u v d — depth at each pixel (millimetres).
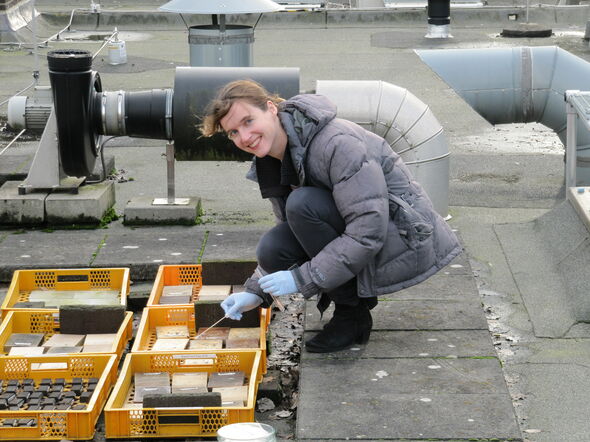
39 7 23844
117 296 5754
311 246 4488
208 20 21344
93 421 4250
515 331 5234
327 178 4383
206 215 7336
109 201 7316
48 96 7133
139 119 6609
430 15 19188
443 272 5945
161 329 5277
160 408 4137
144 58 16609
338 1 23766
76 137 6520
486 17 21750
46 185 7105
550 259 6195
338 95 6625
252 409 4141
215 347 4934
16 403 4359
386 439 4027
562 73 7949
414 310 5367
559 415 4332
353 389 4465
